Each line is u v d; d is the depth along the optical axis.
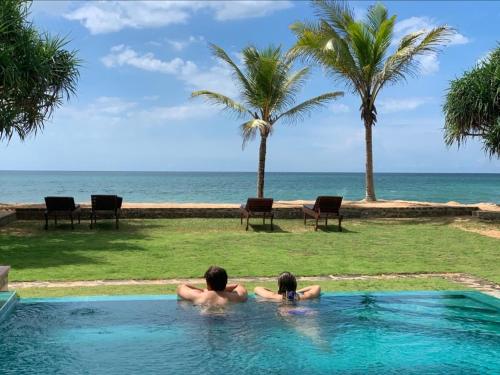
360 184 89.00
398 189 65.00
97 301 6.36
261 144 20.80
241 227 15.59
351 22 19.77
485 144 17.69
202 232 14.41
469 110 17.44
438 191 57.81
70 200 14.34
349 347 4.95
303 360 4.64
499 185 83.75
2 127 14.34
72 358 4.63
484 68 17.48
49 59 14.69
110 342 5.03
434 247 12.21
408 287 7.96
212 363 4.56
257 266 9.66
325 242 12.89
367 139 21.27
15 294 6.35
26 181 99.50
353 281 8.45
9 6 13.59
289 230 15.14
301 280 8.54
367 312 6.04
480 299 6.71
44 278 8.28
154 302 6.32
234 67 20.06
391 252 11.46
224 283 6.35
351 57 19.77
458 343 5.08
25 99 14.76
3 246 11.46
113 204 14.63
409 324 5.67
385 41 20.08
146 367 4.44
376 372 4.37
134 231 14.31
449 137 18.44
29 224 15.31
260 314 5.91
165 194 46.72
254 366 4.49
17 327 5.41
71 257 10.23
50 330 5.32
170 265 9.58
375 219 17.91
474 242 13.03
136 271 8.97
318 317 5.87
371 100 20.91
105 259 10.09
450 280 8.55
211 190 56.34
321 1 19.62
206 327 5.48
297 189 62.81
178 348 4.88
